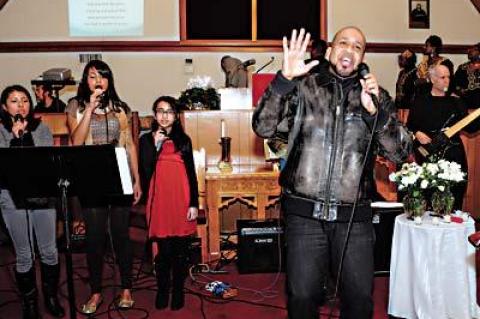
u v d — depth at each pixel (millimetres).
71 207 4059
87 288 3463
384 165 4121
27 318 2904
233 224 4301
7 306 3199
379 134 1927
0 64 6195
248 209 4305
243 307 3123
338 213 1919
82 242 4266
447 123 3564
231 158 4238
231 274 3693
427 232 2762
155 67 6379
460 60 6906
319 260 1940
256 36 6500
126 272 3078
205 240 3846
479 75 4668
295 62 1858
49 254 2926
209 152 4246
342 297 1978
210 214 3861
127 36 6305
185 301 3207
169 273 3127
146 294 3342
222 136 4137
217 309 3094
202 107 4555
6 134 2781
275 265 3705
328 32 6609
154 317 2982
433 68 3662
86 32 6254
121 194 2396
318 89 1958
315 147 1938
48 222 2879
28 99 2818
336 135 1924
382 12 6664
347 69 1927
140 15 6305
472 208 4672
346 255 1927
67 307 3145
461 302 2773
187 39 6387
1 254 4188
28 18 6176
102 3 6242
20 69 6215
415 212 2896
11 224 2775
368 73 1883
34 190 2348
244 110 4246
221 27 6449
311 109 1949
